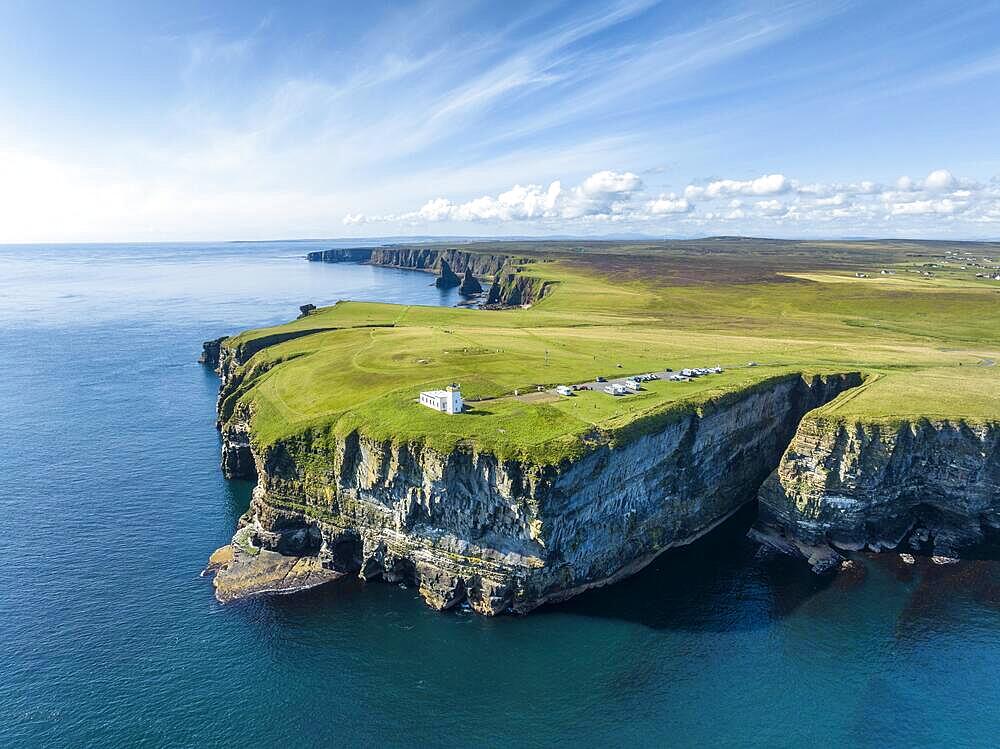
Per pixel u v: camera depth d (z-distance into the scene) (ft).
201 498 322.55
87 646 215.31
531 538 236.43
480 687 203.10
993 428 284.20
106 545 277.44
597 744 183.11
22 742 177.17
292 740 182.19
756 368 377.71
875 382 348.38
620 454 258.78
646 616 239.09
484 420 270.05
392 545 260.42
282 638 223.71
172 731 183.21
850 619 236.84
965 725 190.80
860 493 285.02
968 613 240.32
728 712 194.80
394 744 182.09
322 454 281.13
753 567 273.54
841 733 187.83
